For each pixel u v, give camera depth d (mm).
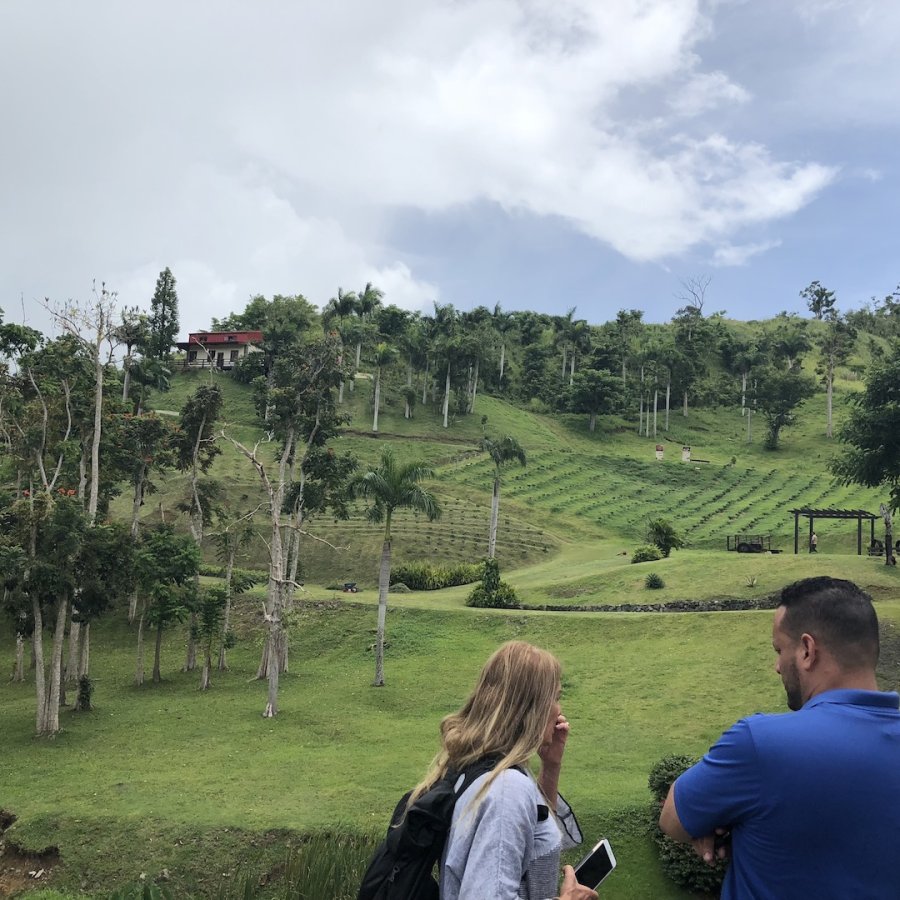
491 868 2543
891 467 34969
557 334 151125
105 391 47312
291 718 33344
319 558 69188
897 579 44719
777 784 2594
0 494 39281
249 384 117562
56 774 26438
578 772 23406
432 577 62188
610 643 39969
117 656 48125
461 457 104875
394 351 111438
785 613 3121
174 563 41125
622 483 101438
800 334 144875
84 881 18828
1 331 42031
